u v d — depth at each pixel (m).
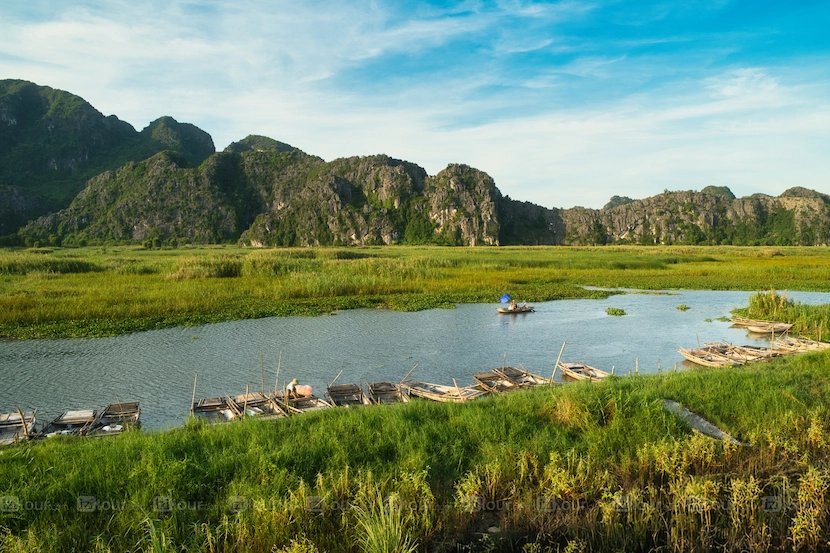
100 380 17.05
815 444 9.66
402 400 13.79
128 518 7.22
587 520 7.66
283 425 10.76
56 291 32.59
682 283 44.94
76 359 19.56
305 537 6.95
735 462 9.19
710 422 10.73
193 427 11.43
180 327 25.45
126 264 50.38
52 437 10.99
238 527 6.99
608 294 38.62
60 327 24.55
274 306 30.70
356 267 46.00
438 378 17.33
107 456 9.02
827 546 7.31
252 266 44.62
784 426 10.30
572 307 32.72
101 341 22.44
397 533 6.77
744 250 107.19
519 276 46.91
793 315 26.09
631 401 11.27
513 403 11.88
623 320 28.22
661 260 68.94
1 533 6.92
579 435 10.20
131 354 20.33
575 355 20.48
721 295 38.94
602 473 8.55
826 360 15.37
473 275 47.19
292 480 8.15
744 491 7.88
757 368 15.66
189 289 34.72
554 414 11.22
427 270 45.88
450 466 9.01
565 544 7.29
